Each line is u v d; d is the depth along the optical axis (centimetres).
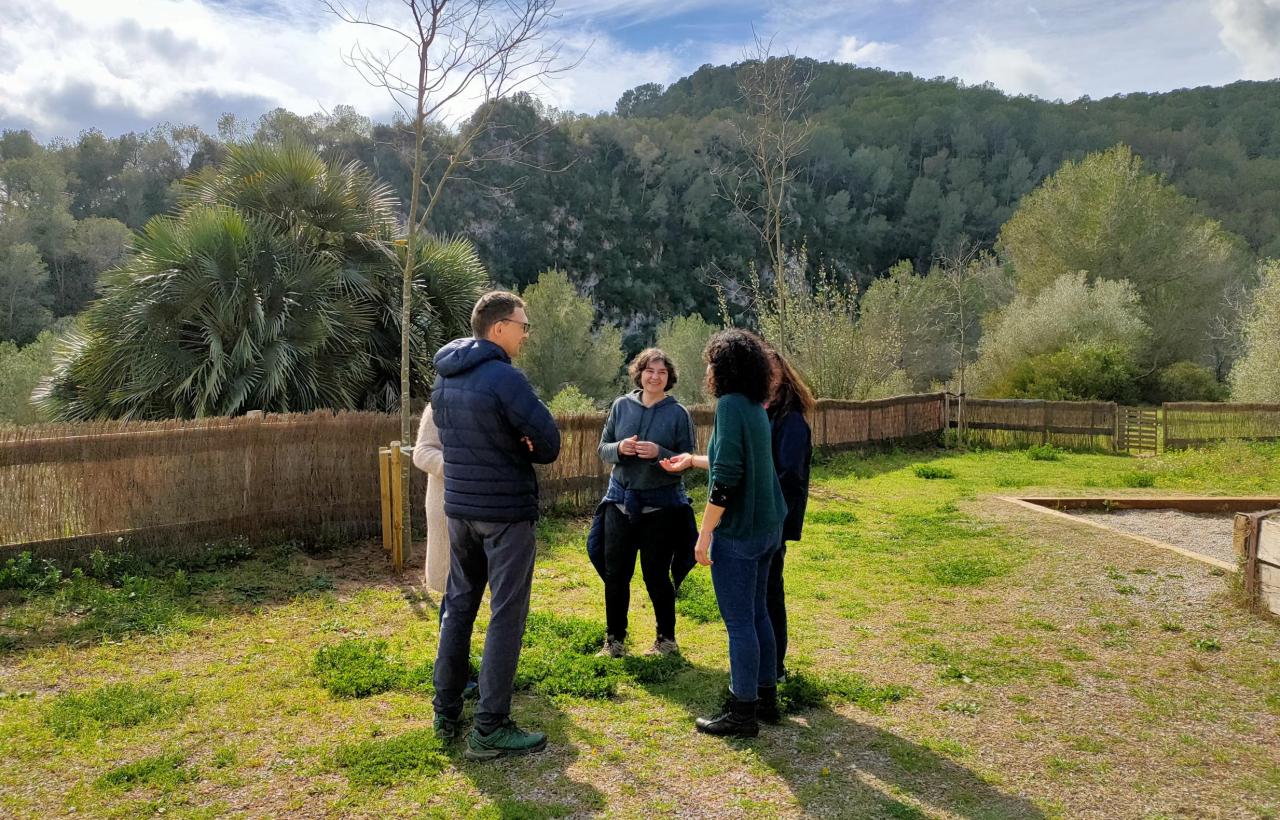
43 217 5691
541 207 9744
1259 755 302
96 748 300
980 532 729
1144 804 264
